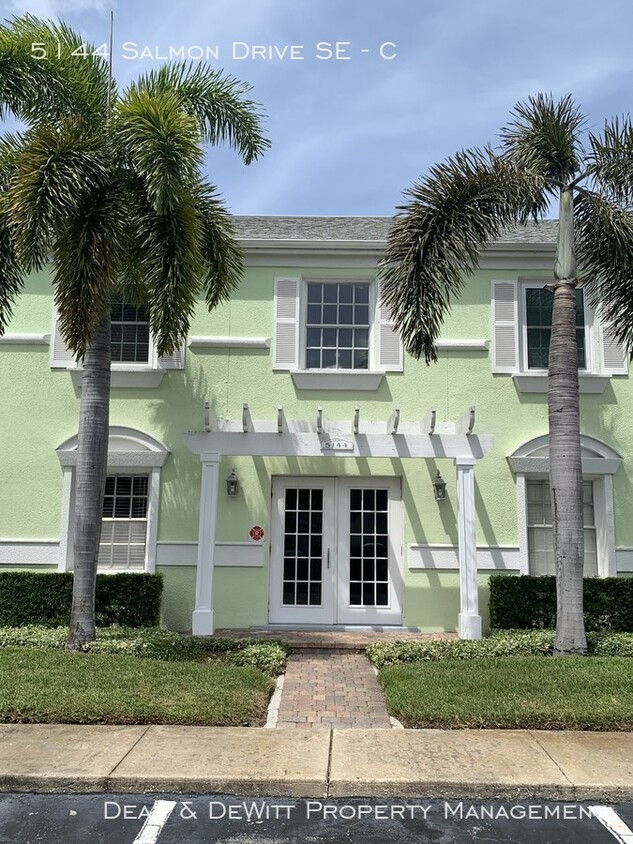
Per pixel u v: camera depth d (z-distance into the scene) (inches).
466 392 465.7
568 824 181.8
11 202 315.0
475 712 250.5
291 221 542.0
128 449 455.2
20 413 457.7
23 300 467.8
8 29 369.4
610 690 274.2
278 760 213.2
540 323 478.3
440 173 357.7
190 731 238.5
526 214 374.3
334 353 476.4
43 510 449.1
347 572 453.1
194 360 467.2
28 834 172.9
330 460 458.0
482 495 455.5
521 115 381.1
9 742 224.4
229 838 172.2
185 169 328.2
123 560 452.4
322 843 170.6
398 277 353.7
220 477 455.8
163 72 404.2
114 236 328.2
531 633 388.2
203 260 391.9
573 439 356.2
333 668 348.2
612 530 450.3
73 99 370.9
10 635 367.6
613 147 366.9
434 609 445.4
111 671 295.0
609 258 374.0
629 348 381.7
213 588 445.7
